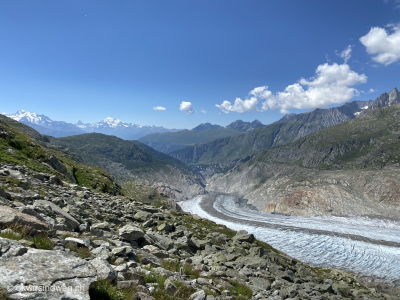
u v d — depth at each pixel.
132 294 7.50
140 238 19.44
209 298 10.95
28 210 12.61
